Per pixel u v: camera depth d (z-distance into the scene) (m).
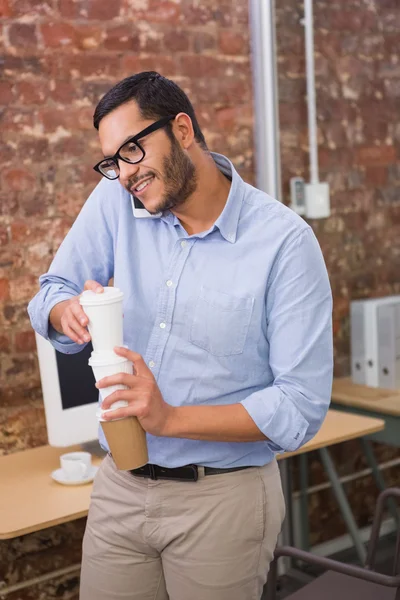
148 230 1.57
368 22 2.92
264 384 1.54
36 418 2.69
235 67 3.07
